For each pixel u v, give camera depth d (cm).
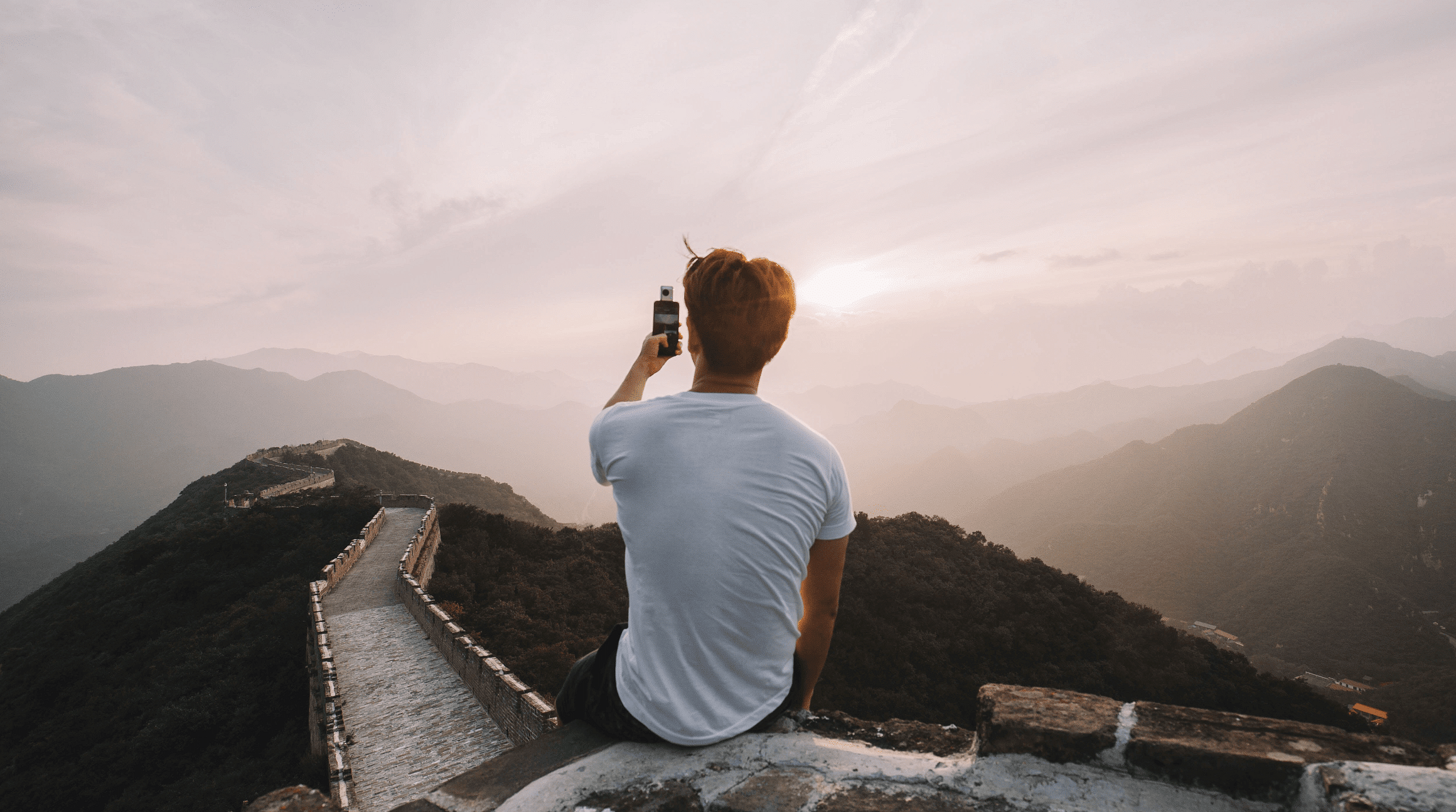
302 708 1777
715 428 187
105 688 2177
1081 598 5581
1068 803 141
